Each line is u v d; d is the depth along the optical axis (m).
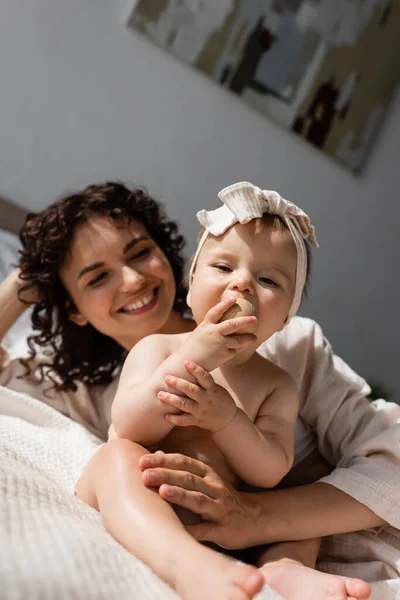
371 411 1.22
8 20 2.30
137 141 2.61
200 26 2.60
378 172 3.16
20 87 2.37
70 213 1.30
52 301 1.39
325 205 3.07
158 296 1.30
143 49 2.54
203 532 0.84
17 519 0.59
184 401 0.84
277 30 2.75
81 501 0.82
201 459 0.92
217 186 2.80
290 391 1.00
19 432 1.08
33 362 1.42
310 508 0.96
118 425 0.90
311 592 0.78
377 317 3.32
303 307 3.15
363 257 3.23
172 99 2.63
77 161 2.51
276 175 2.92
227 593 0.60
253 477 0.92
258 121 2.83
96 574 0.52
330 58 2.88
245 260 0.90
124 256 1.27
